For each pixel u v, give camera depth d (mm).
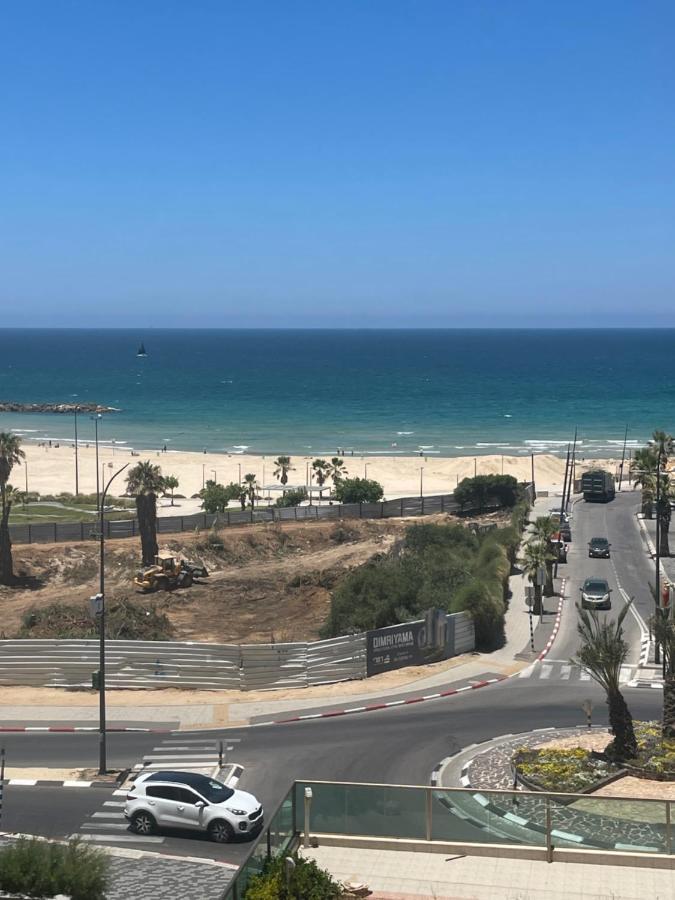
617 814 24484
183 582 71000
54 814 30766
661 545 76312
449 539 71875
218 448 172500
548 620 57094
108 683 45656
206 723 40719
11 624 61219
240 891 21125
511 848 24422
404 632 48750
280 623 64000
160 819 28969
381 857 24516
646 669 48125
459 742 37531
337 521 88188
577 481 112750
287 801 25188
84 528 84062
